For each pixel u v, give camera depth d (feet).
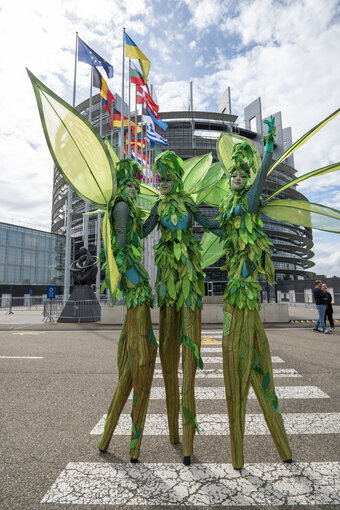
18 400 12.33
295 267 223.10
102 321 39.78
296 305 79.00
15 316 60.39
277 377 15.61
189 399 7.25
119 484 6.63
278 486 6.52
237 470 7.14
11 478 6.92
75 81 57.52
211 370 17.33
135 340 7.43
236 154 7.84
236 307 7.32
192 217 8.31
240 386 7.06
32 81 5.83
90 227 169.48
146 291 7.69
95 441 8.78
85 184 6.83
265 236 7.99
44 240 157.38
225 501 6.03
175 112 183.42
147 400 7.50
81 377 15.67
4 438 8.98
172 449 8.28
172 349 8.00
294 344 24.67
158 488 6.48
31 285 147.74
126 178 7.77
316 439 8.85
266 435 9.25
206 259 10.04
